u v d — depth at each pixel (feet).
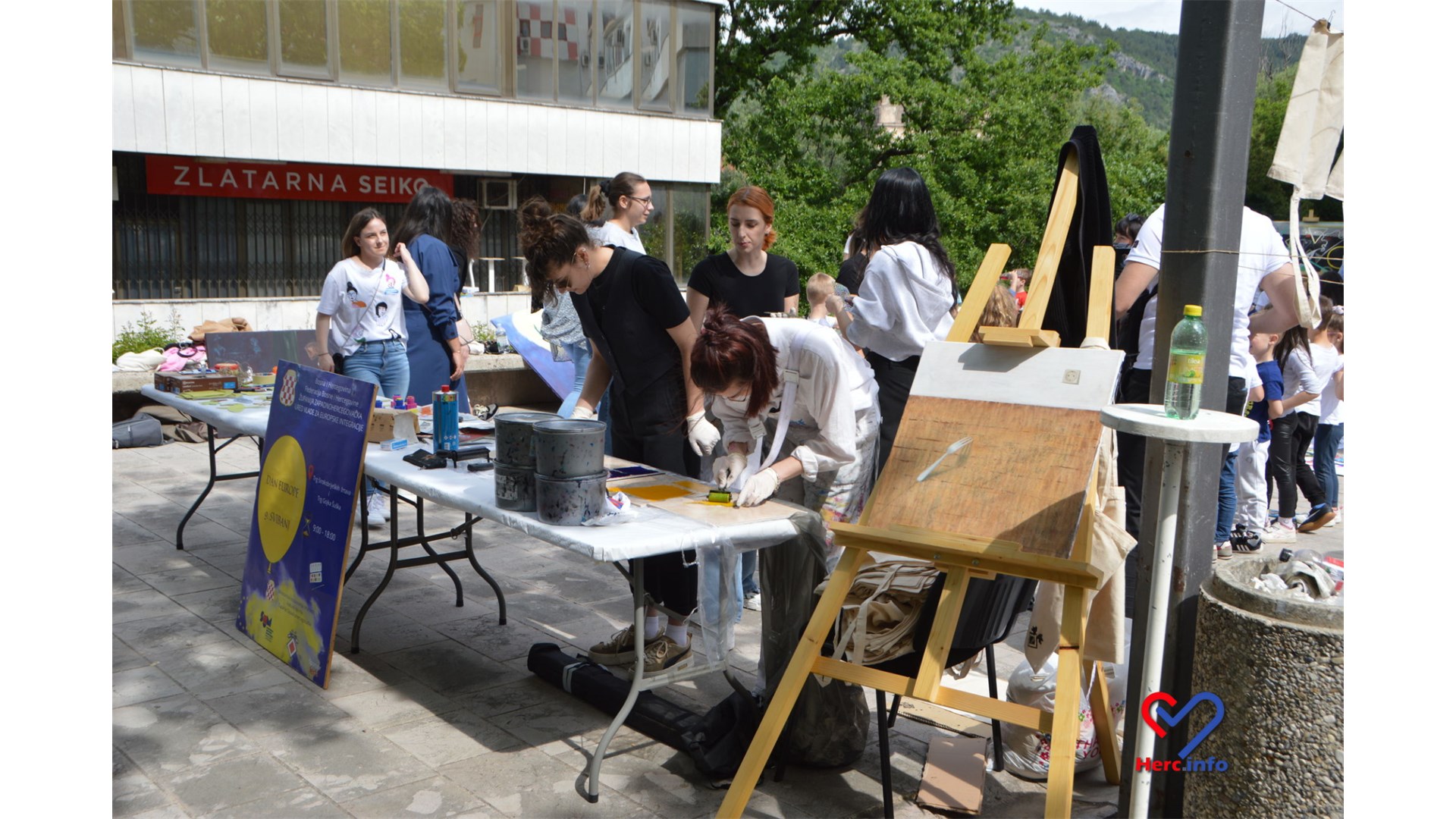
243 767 10.23
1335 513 22.20
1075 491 8.23
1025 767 10.30
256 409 15.44
